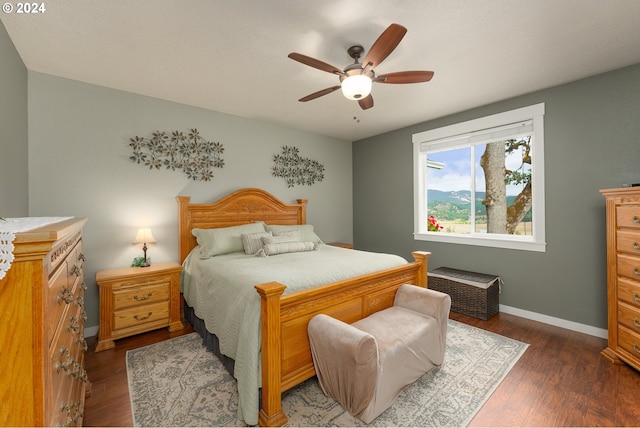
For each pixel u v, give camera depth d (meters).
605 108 2.51
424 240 3.99
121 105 2.84
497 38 1.96
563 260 2.79
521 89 2.85
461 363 2.14
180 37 1.94
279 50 2.11
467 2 1.61
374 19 1.75
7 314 0.73
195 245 3.25
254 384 1.53
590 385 1.85
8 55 1.90
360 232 4.95
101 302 2.38
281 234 3.24
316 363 1.76
